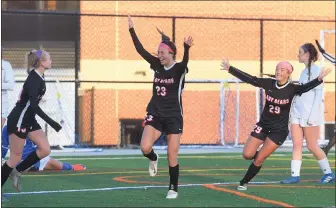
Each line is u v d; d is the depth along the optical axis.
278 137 28.62
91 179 34.69
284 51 69.94
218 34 69.44
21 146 26.50
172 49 25.77
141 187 30.84
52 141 61.44
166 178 35.16
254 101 67.56
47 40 65.31
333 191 29.91
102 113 66.06
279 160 48.41
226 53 69.50
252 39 69.81
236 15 69.94
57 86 63.00
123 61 67.12
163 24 68.44
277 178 35.47
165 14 68.75
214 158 49.97
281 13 70.31
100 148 60.19
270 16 70.19
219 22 69.50
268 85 28.52
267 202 26.06
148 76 67.31
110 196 27.72
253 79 28.62
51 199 26.83
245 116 67.50
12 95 61.94
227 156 51.94
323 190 30.28
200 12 69.38
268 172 39.03
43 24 65.50
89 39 66.38
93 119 65.81
